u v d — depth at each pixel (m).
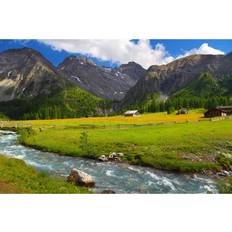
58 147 44.12
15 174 22.27
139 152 37.88
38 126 70.25
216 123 56.97
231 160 33.88
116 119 89.38
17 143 52.00
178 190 25.53
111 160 37.06
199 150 37.75
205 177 29.80
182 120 69.94
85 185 25.31
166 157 35.38
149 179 28.81
